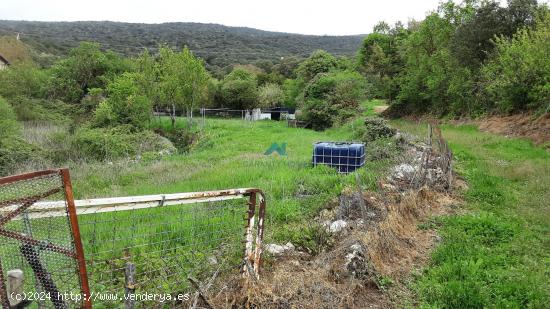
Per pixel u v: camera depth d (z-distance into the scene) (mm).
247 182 10828
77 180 13828
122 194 10734
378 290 5605
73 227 3367
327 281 5301
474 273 5773
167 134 34625
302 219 7777
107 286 4527
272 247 6172
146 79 36438
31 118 30188
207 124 35969
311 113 34750
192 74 35125
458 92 26812
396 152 13930
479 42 26109
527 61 19656
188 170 14742
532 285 5480
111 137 22969
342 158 13008
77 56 39969
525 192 10531
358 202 7871
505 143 17328
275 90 52438
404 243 7059
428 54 32406
